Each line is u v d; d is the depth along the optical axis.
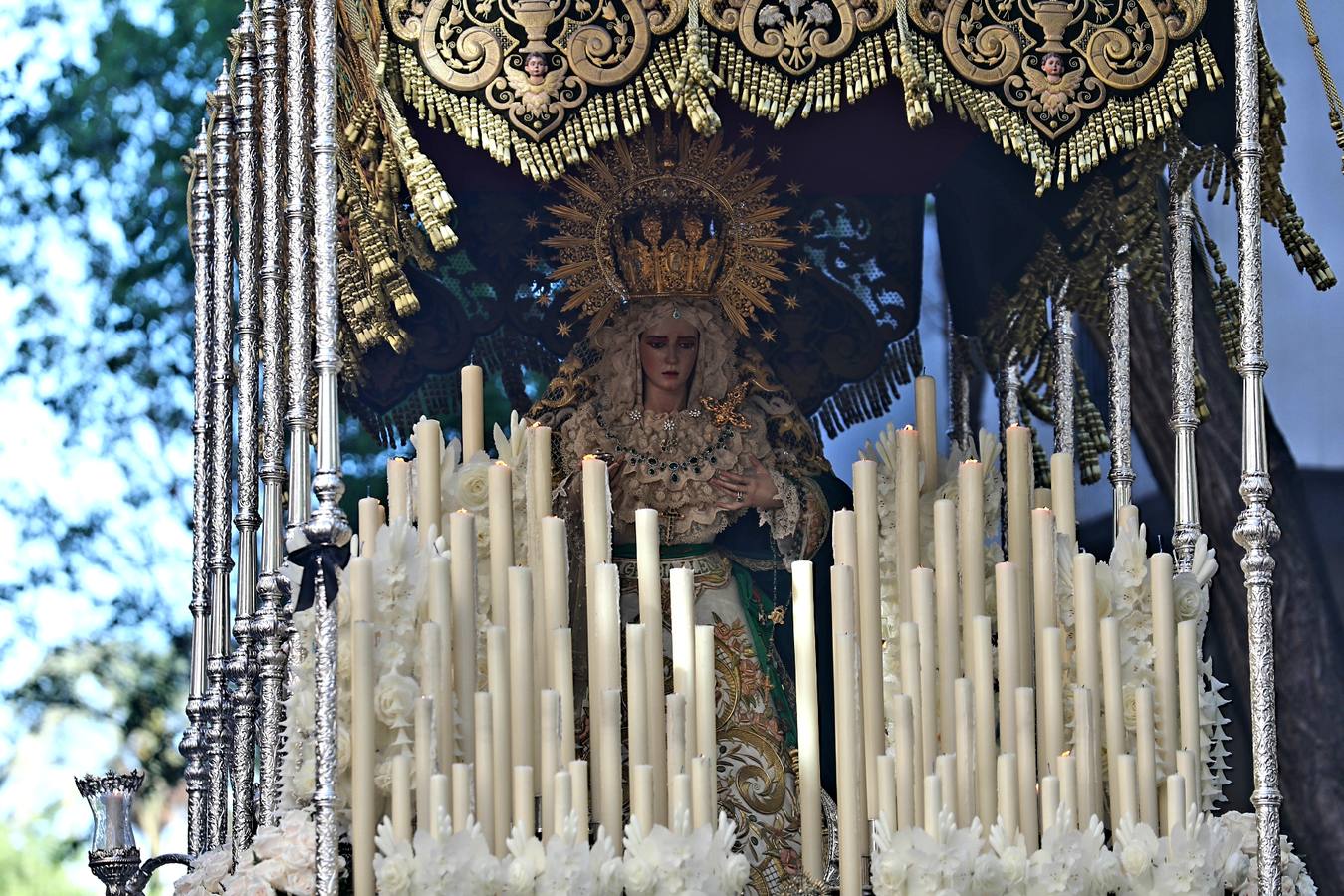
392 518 19.23
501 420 32.94
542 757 17.52
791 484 21.77
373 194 18.50
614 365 22.05
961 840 17.36
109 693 43.88
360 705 17.02
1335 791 28.86
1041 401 26.77
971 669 18.28
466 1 17.92
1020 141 18.28
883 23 18.19
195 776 23.11
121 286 43.00
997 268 24.58
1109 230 21.78
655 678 18.14
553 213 22.69
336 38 18.53
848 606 18.25
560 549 18.47
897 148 22.98
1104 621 18.70
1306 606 29.45
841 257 25.27
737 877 17.28
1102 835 17.83
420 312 23.33
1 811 45.34
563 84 17.88
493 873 16.52
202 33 42.94
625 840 17.80
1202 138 19.14
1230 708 29.97
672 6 18.02
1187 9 18.61
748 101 18.03
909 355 25.45
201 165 24.20
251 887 17.02
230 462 23.47
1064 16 18.52
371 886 16.81
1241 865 18.30
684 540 21.72
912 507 19.80
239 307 21.94
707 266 22.42
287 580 18.70
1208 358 30.66
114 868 20.69
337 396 17.34
